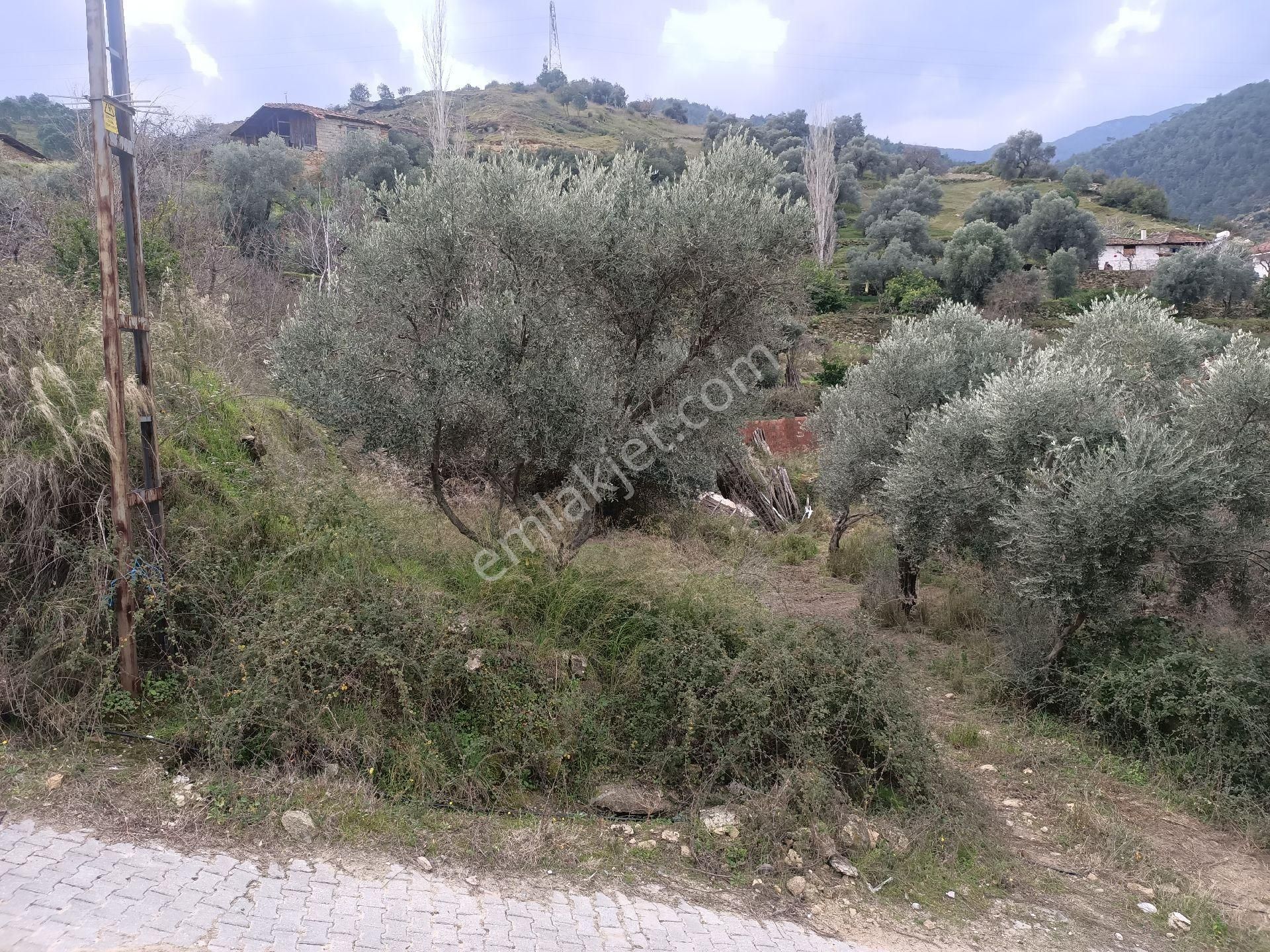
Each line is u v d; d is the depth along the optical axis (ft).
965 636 27.53
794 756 14.76
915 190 194.49
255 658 13.47
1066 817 16.25
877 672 16.33
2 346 15.92
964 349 32.45
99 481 14.84
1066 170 264.52
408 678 14.21
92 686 13.42
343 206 73.92
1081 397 23.25
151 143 54.24
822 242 157.99
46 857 9.93
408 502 21.02
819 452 37.76
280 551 16.10
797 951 10.82
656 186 18.53
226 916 9.41
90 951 8.34
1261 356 22.79
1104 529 19.67
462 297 17.70
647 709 15.57
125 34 13.65
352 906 10.03
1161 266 127.54
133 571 13.74
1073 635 22.03
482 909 10.50
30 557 14.02
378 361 16.63
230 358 26.86
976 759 18.92
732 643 16.88
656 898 11.58
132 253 14.28
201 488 17.75
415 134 175.83
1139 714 19.36
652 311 18.52
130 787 11.87
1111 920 12.82
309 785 12.50
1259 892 14.11
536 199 16.87
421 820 12.46
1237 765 17.48
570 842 12.67
